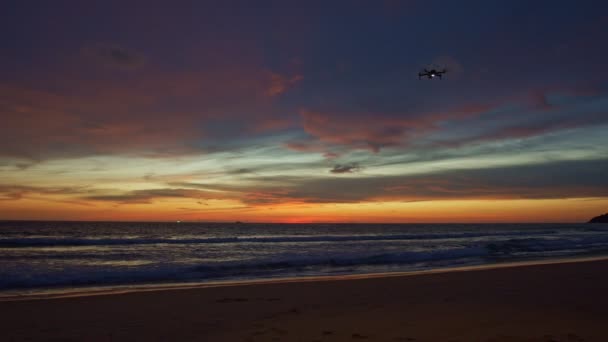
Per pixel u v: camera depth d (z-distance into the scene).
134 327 6.50
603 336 5.55
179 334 6.03
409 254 21.48
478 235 52.09
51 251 23.00
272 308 7.98
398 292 9.81
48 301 8.78
